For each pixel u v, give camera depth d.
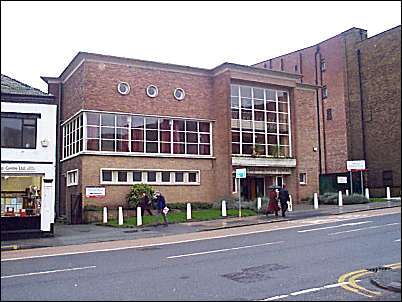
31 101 20.98
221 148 31.56
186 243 16.33
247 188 32.88
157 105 30.11
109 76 28.66
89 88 27.95
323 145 44.75
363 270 10.36
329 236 16.23
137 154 28.83
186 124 31.30
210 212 27.61
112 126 28.52
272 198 25.27
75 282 9.59
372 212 25.38
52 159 20.94
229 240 16.58
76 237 19.62
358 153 41.28
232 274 10.12
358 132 41.47
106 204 27.41
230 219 24.75
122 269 11.11
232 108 32.12
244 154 32.09
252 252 13.30
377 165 39.75
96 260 12.88
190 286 8.98
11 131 20.55
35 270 11.38
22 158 20.47
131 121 29.22
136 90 29.47
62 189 31.42
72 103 30.12
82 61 28.19
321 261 11.54
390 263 11.12
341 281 9.29
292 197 33.59
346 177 37.00
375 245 13.87
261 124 33.34
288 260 11.77
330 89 44.62
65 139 31.62
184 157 30.61
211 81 32.56
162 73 30.59
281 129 34.31
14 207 20.30
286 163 33.28
